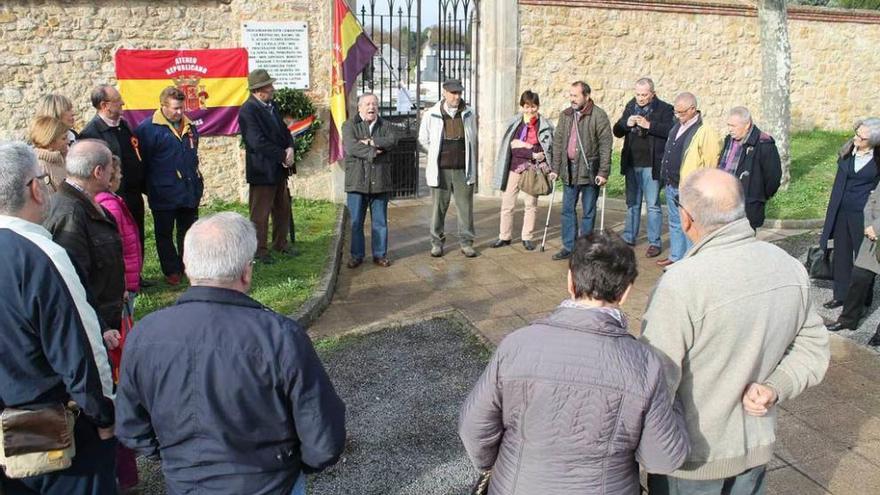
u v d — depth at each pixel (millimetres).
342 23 8516
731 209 2350
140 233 6172
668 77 11930
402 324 5578
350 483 3578
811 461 3748
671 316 2270
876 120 5234
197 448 2047
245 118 6488
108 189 3846
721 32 12148
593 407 1998
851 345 5184
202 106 8680
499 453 2207
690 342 2281
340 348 5137
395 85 14500
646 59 11648
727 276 2268
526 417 2064
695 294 2256
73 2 8008
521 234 8445
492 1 10211
